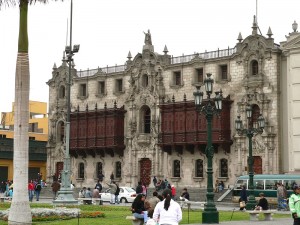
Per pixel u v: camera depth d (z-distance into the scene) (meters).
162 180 68.88
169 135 70.75
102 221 32.72
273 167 63.22
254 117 65.50
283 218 39.44
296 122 61.03
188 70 71.19
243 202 45.78
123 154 76.75
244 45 66.12
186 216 38.34
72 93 83.25
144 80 75.50
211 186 33.75
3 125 108.38
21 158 25.64
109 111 76.94
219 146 67.12
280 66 64.25
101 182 77.81
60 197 49.41
